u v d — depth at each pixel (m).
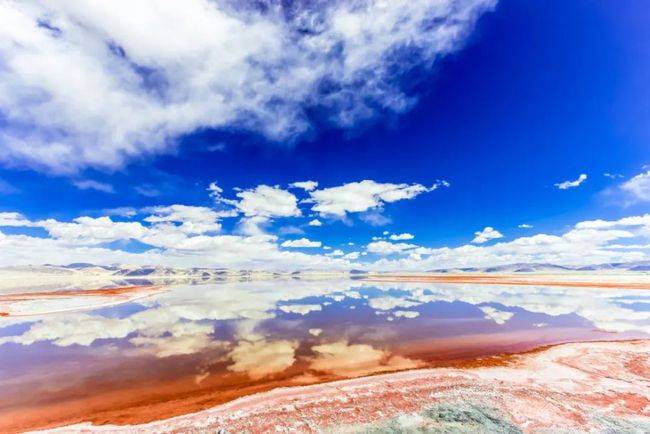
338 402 8.75
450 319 20.41
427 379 10.30
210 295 40.19
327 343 15.20
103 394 9.72
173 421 7.95
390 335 16.53
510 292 37.50
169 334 17.62
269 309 26.64
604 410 8.09
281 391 9.59
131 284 68.00
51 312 26.38
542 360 11.98
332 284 63.53
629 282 46.72
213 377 10.96
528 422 7.54
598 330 16.75
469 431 7.21
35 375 11.41
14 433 7.55
